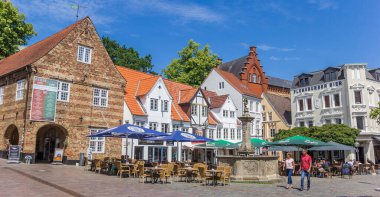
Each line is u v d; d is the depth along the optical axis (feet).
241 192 50.83
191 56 192.34
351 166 93.86
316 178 86.74
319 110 157.17
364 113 142.51
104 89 104.94
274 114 173.68
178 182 63.52
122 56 192.34
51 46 95.50
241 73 191.93
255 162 65.82
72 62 97.40
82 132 97.45
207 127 136.56
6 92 99.96
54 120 91.56
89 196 42.68
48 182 53.36
